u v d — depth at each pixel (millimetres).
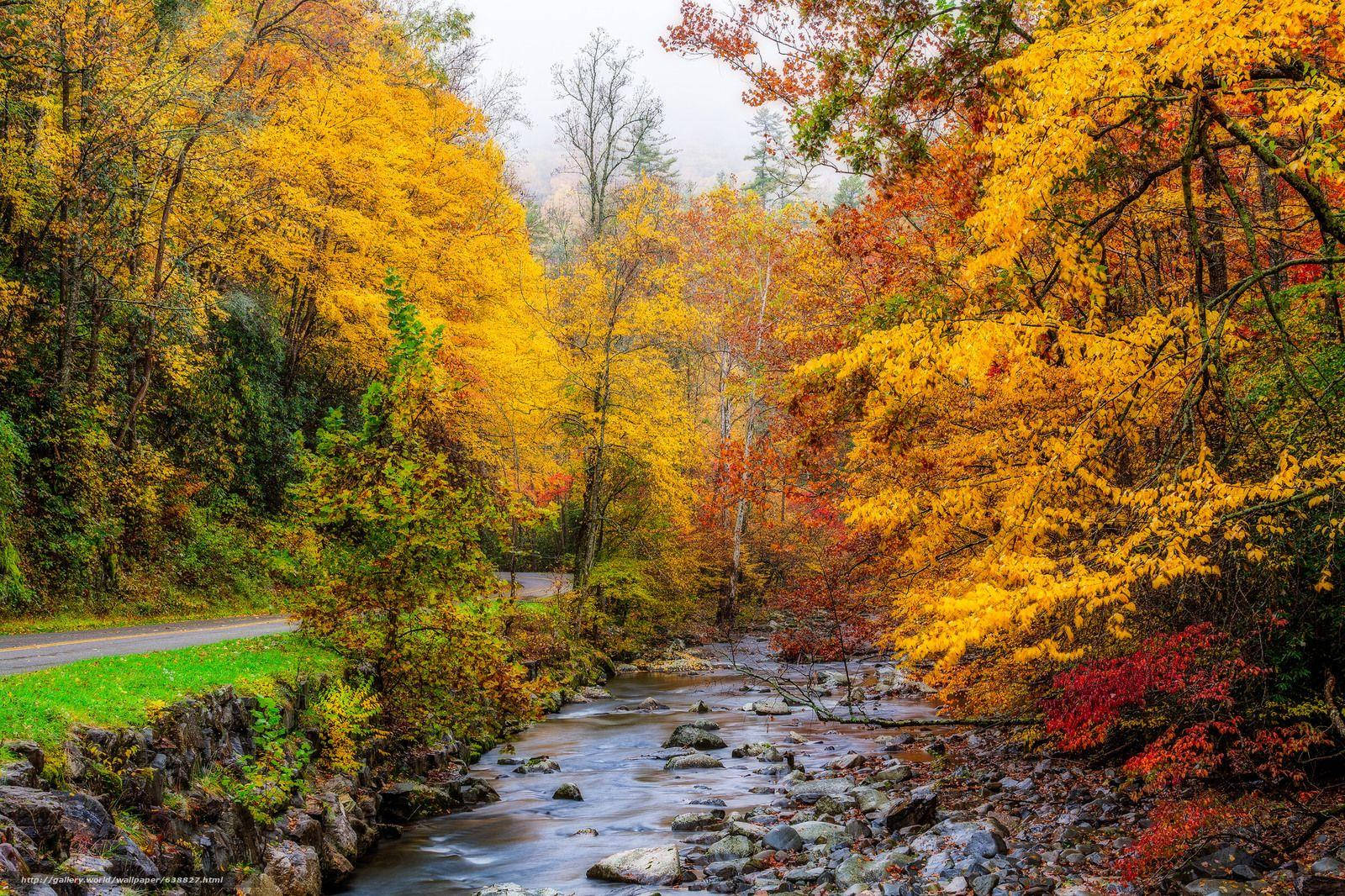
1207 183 10414
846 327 10922
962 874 8227
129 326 20922
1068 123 6590
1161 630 8578
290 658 11648
